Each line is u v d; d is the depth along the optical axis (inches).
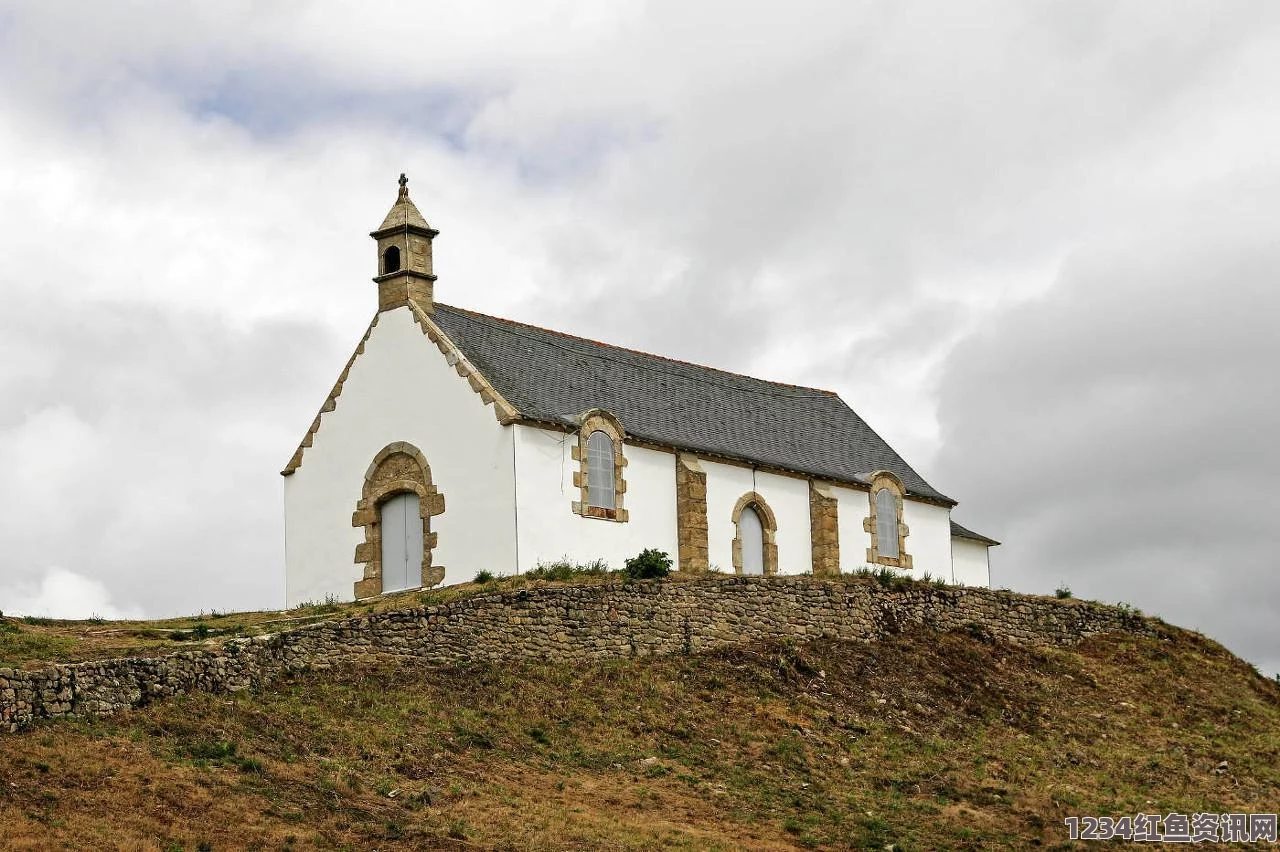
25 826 928.9
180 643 1282.0
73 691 1103.6
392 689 1274.6
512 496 1583.4
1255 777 1434.5
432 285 1731.1
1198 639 1844.2
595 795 1167.6
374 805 1067.3
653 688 1385.3
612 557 1664.6
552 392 1721.2
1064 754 1423.5
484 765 1180.5
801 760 1307.8
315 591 1720.0
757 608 1547.7
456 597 1400.1
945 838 1178.0
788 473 1878.7
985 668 1627.7
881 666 1555.1
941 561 2069.4
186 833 962.7
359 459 1710.1
